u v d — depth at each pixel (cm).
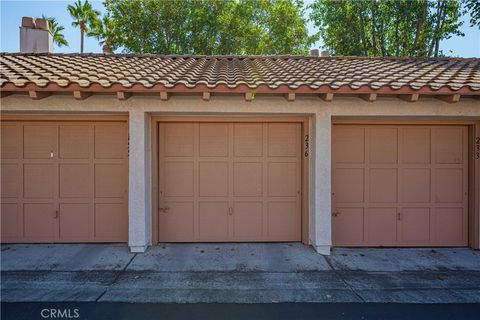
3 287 474
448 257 605
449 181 664
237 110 605
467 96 559
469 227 660
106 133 659
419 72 668
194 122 663
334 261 580
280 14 2202
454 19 1816
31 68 643
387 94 553
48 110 593
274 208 671
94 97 597
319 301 438
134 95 590
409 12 1827
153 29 2153
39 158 654
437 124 653
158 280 500
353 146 660
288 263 568
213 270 538
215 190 668
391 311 413
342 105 608
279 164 671
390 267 556
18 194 652
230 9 2173
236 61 857
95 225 657
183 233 666
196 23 2127
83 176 657
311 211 648
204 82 528
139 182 605
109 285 482
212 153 667
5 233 651
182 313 407
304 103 608
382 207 662
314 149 621
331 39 2053
